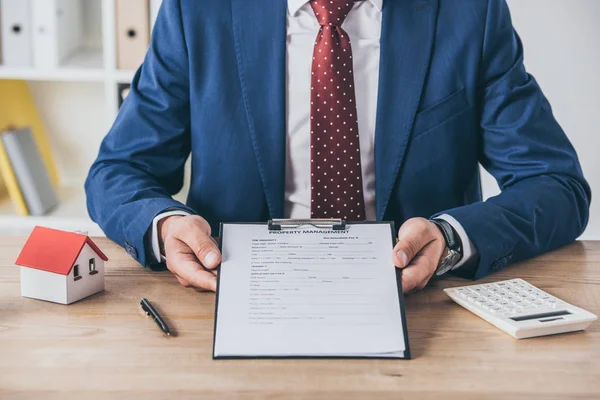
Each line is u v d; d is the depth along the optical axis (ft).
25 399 2.97
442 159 5.31
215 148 5.31
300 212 5.36
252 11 5.30
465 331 3.62
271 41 5.28
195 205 5.42
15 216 8.71
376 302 3.55
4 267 4.41
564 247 4.96
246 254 3.79
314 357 3.31
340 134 5.22
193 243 3.98
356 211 5.30
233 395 3.02
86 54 9.04
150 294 4.03
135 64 8.33
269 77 5.27
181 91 5.43
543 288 4.21
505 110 5.34
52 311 3.80
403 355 3.33
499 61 5.34
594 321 3.77
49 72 8.34
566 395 3.06
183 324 3.67
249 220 5.40
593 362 3.33
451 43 5.29
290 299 3.56
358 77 5.35
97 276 4.03
